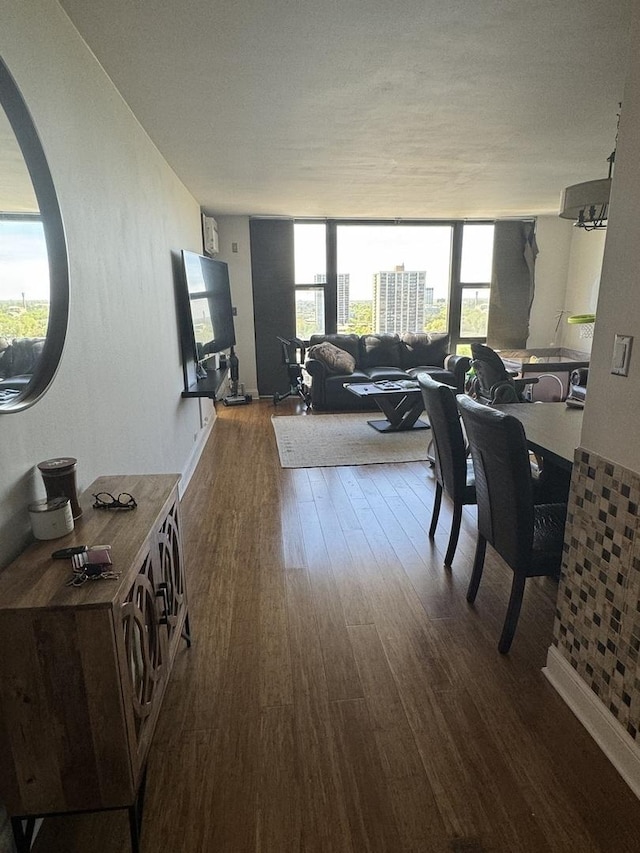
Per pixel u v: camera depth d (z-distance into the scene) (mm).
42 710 1111
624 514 1444
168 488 1750
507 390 3883
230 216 6594
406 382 5434
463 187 4887
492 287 7137
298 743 1571
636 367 1374
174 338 3680
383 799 1396
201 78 2373
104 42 2012
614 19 1931
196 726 1635
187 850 1272
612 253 1441
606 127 3156
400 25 1957
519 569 1878
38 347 1469
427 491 3662
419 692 1771
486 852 1261
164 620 1523
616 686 1496
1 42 1354
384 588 2420
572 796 1403
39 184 1485
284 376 7105
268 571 2576
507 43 2115
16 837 1183
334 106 2768
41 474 1452
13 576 1176
